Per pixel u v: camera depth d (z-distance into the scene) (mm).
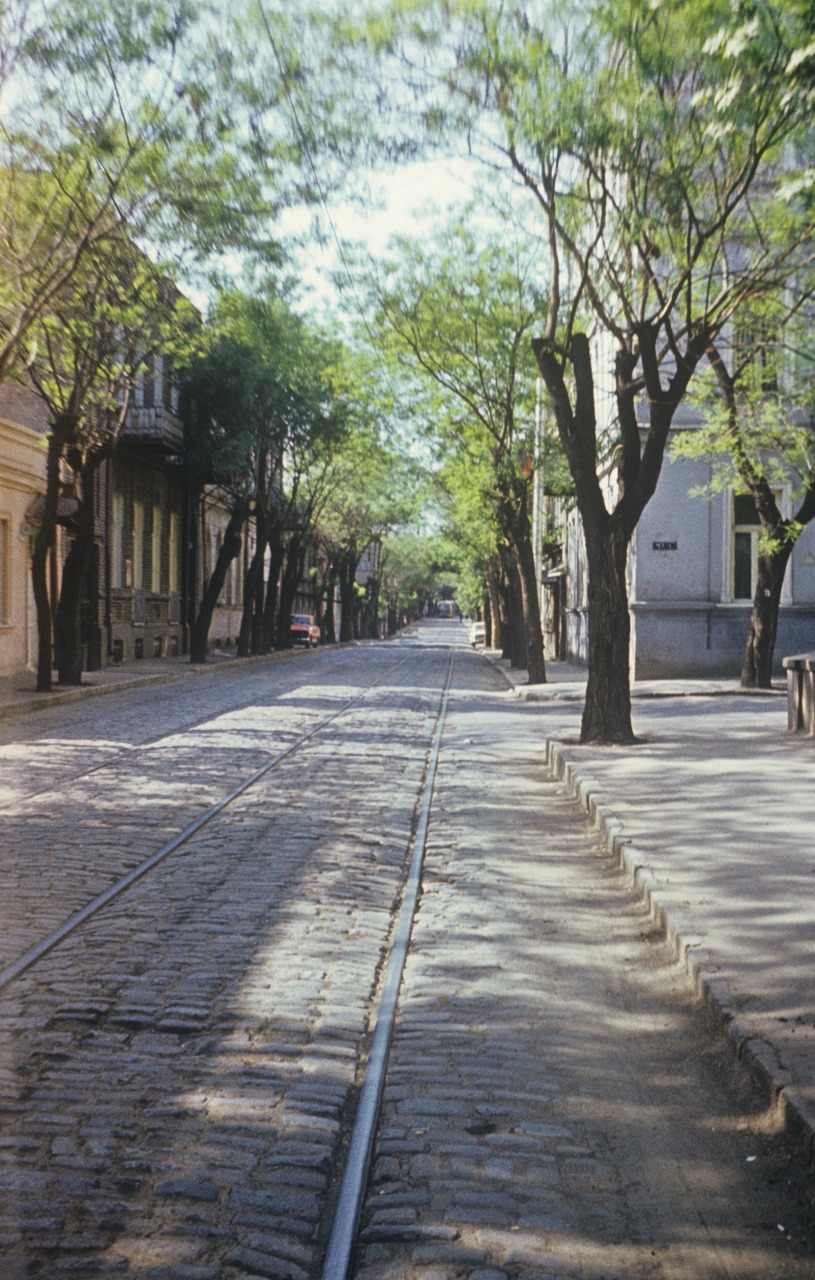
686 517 28828
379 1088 4566
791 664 16703
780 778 11922
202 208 16109
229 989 5707
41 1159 3881
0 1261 3275
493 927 7027
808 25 6621
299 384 37875
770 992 5340
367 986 5848
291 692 27875
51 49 14633
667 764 13109
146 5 14156
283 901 7480
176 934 6688
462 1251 3412
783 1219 3676
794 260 19000
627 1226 3609
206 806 11094
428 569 107000
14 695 23297
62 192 17281
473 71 12148
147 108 15375
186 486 44688
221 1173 3809
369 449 40812
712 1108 4508
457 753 16031
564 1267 3354
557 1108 4461
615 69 11781
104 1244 3373
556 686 29156
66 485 27109
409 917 7250
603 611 15750
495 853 9250
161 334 25406
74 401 23484
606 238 17156
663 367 28250
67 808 10812
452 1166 3939
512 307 24109
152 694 26547
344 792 12242
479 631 77125
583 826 10461
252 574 44188
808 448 23453
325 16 12508
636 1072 4871
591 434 16078
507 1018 5453
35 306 18109
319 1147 4020
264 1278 3234
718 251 15461
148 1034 5094
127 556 38125
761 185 17391
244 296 21891
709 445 23219
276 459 44562
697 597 28875
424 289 23578
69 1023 5199
